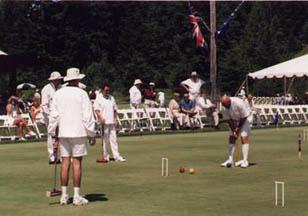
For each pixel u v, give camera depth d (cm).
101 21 9362
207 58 8369
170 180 1523
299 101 5525
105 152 1933
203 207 1171
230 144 1778
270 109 3984
